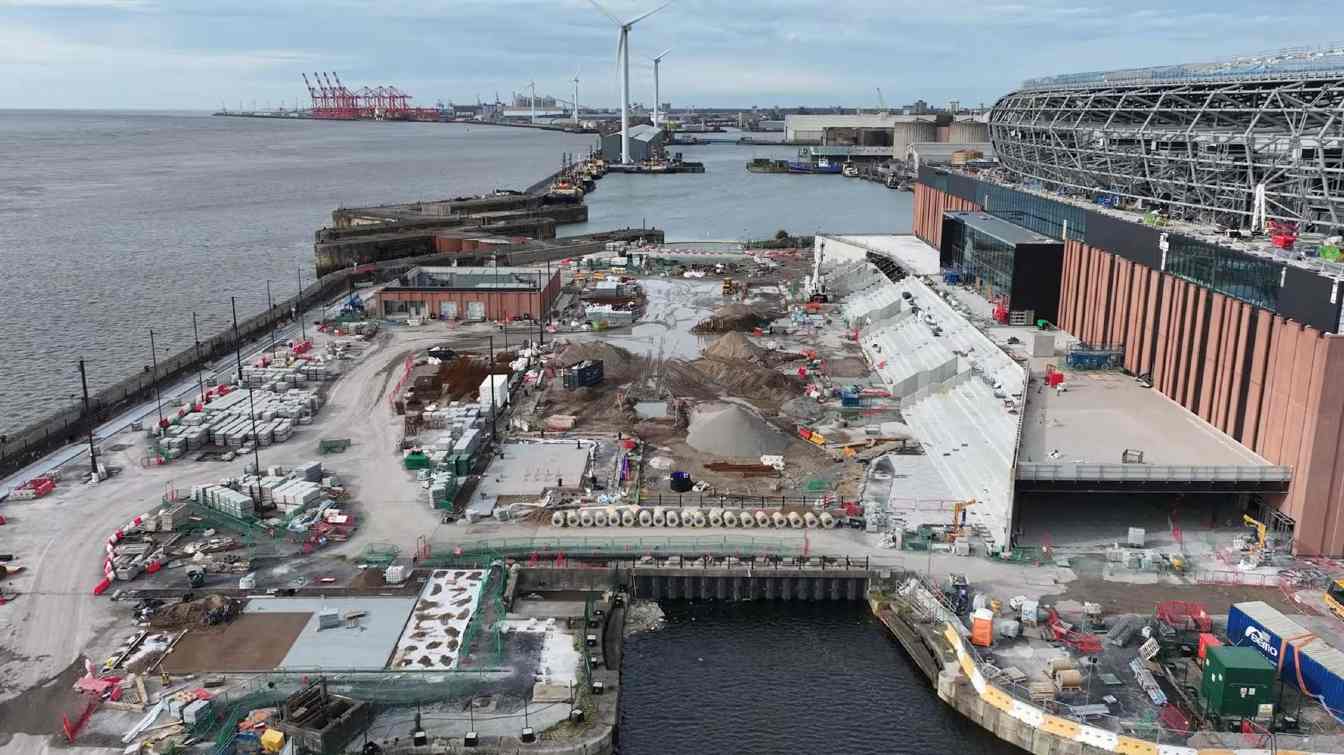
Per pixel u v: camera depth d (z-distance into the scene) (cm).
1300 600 6556
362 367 12525
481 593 6744
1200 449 7769
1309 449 6931
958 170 18388
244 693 5566
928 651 6331
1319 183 9738
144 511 8025
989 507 7881
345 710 5422
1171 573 6950
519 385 11588
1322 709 5353
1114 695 5541
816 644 6594
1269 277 7475
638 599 7150
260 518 7862
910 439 9694
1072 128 13938
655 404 10975
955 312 12581
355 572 7050
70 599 6606
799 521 7794
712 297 17188
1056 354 10656
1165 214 11594
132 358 14412
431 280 16800
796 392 11338
